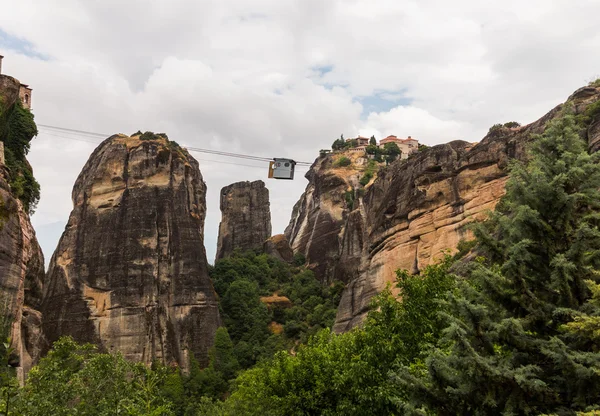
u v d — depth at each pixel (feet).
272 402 145.18
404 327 118.01
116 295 418.10
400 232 288.10
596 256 79.05
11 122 247.29
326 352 147.54
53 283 424.46
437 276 121.49
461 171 262.67
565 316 77.92
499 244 85.66
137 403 128.16
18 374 183.11
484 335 77.71
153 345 408.05
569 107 88.53
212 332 432.25
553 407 73.20
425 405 79.10
